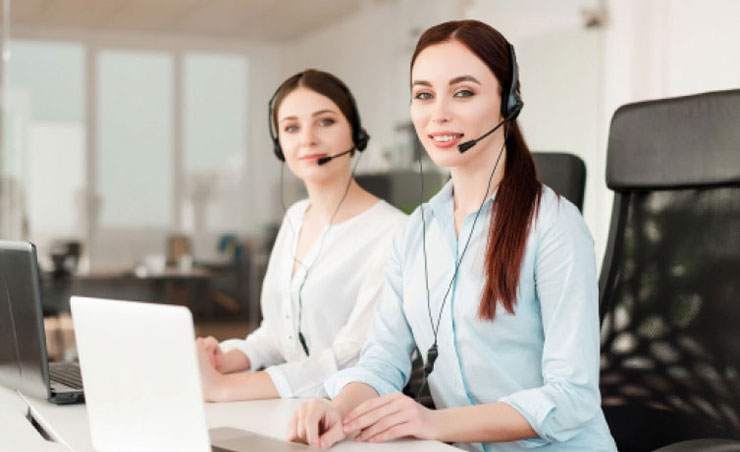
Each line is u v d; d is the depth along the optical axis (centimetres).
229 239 422
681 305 158
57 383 158
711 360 152
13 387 155
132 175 411
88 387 114
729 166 155
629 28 463
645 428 158
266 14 424
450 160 140
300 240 194
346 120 187
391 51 443
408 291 152
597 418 138
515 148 145
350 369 148
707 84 427
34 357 145
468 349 141
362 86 436
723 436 148
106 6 406
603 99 478
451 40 139
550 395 126
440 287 146
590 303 133
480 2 457
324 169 185
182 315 97
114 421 110
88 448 117
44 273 401
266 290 197
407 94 444
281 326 193
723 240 155
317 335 185
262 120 426
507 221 139
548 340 133
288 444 118
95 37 406
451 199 152
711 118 159
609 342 166
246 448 115
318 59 432
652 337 160
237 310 424
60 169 404
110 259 408
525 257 137
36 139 400
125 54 409
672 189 164
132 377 106
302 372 160
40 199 402
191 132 416
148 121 411
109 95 407
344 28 434
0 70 396
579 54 479
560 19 476
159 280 412
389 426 121
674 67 448
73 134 405
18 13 397
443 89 139
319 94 185
